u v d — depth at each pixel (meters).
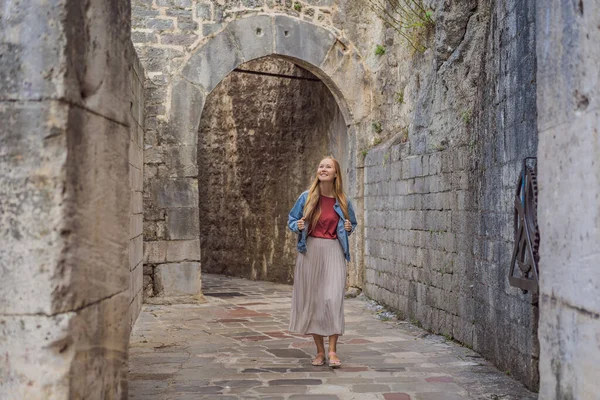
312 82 11.12
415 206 7.19
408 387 4.38
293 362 5.22
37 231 2.31
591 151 2.46
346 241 5.15
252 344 6.03
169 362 5.21
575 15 2.58
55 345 2.30
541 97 3.02
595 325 2.42
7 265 2.33
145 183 9.01
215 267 13.74
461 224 5.84
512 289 4.62
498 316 4.93
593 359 2.43
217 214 13.68
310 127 11.25
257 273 12.45
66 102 2.33
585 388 2.50
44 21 2.32
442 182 6.34
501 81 4.87
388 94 8.98
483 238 5.29
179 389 4.33
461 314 5.87
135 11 9.08
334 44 9.79
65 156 2.33
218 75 9.36
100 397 2.54
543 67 2.98
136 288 7.40
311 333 5.05
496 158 4.97
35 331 2.30
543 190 3.00
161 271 9.02
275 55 9.67
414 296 7.20
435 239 6.55
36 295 2.30
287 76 10.23
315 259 5.10
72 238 2.36
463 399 4.08
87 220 2.46
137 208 7.48
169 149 9.11
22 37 2.33
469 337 5.68
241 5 9.46
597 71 2.40
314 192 5.14
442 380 4.57
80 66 2.43
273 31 9.58
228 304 9.02
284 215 11.75
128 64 2.84
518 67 4.49
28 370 2.30
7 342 2.32
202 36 9.29
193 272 9.12
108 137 2.62
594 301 2.43
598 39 2.38
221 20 9.37
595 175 2.42
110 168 2.64
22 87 2.33
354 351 5.65
